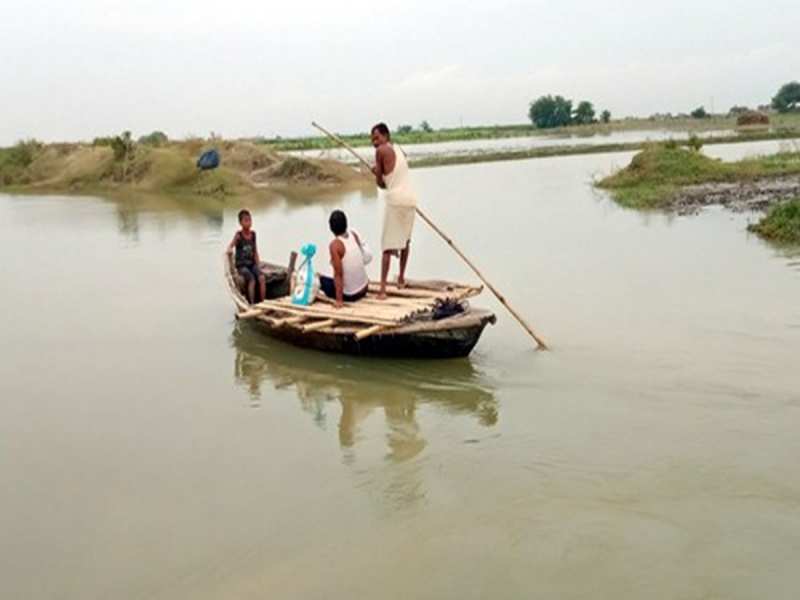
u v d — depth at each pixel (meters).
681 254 14.32
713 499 5.70
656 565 4.98
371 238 18.45
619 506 5.68
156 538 5.55
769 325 9.71
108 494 6.20
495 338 9.69
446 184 30.92
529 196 25.56
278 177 35.03
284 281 11.79
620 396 7.69
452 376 8.48
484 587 4.84
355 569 5.08
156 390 8.48
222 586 4.97
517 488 6.01
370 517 5.71
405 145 77.69
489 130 116.19
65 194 33.47
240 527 5.64
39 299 12.82
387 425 7.36
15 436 7.35
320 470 6.49
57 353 9.87
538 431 7.00
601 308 10.84
